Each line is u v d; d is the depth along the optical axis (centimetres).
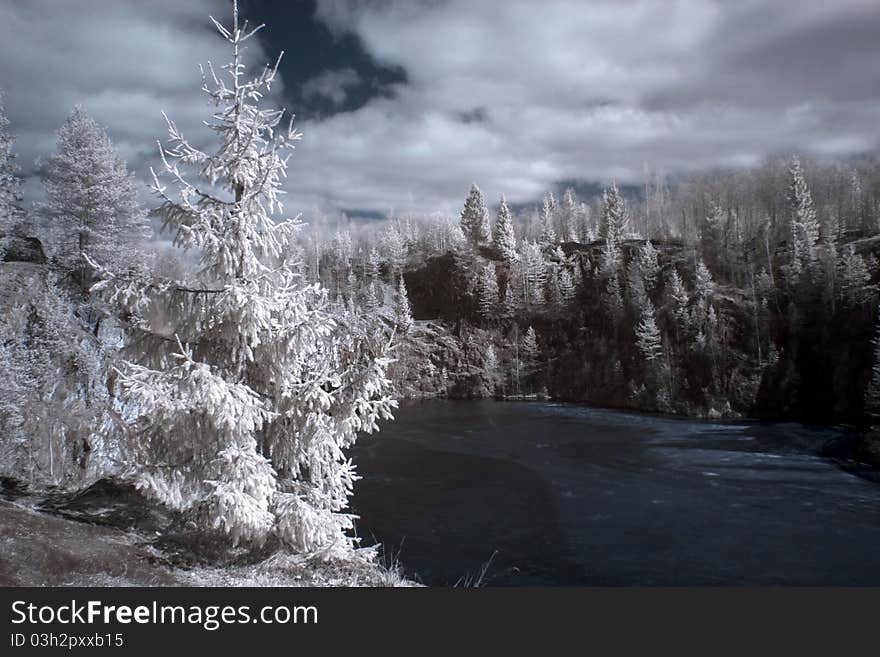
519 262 9869
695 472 3431
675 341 6944
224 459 886
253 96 999
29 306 2778
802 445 4250
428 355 9256
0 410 2222
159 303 945
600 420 5894
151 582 818
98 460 2547
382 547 2112
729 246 8031
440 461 3803
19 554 779
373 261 11094
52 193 3503
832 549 2073
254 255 1002
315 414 986
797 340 6144
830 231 7712
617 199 9738
